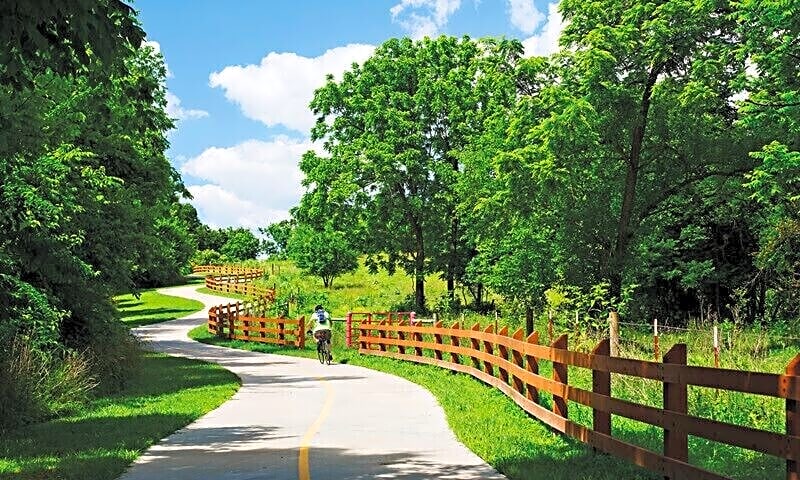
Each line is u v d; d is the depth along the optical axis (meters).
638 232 32.22
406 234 49.03
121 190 22.88
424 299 48.75
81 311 18.38
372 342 30.62
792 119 22.02
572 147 29.52
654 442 9.65
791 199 22.69
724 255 32.03
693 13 26.91
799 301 27.42
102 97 10.67
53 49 8.29
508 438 10.94
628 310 30.22
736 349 16.08
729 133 30.52
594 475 8.27
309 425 12.94
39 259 15.92
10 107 13.12
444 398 16.11
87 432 11.92
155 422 12.97
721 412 10.25
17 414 12.85
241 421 13.53
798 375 5.88
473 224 40.44
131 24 8.38
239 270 96.94
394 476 8.62
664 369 7.57
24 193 15.10
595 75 28.75
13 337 15.06
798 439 5.79
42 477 8.52
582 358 9.91
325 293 52.59
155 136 29.53
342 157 47.19
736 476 7.79
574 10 30.14
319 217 48.53
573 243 32.72
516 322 30.05
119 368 19.55
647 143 32.09
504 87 33.81
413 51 49.72
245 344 38.22
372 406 15.56
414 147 46.31
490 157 37.53
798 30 21.30
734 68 28.52
